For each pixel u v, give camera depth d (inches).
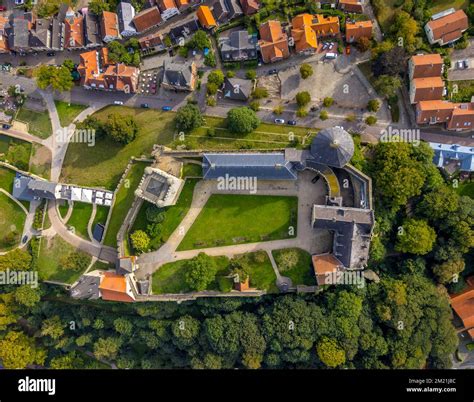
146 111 4318.4
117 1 4382.4
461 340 4389.8
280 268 4151.1
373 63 4028.1
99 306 4576.8
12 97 4493.1
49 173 4429.1
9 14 4498.0
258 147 4158.5
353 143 3831.2
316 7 4146.2
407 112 4111.7
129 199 4261.8
